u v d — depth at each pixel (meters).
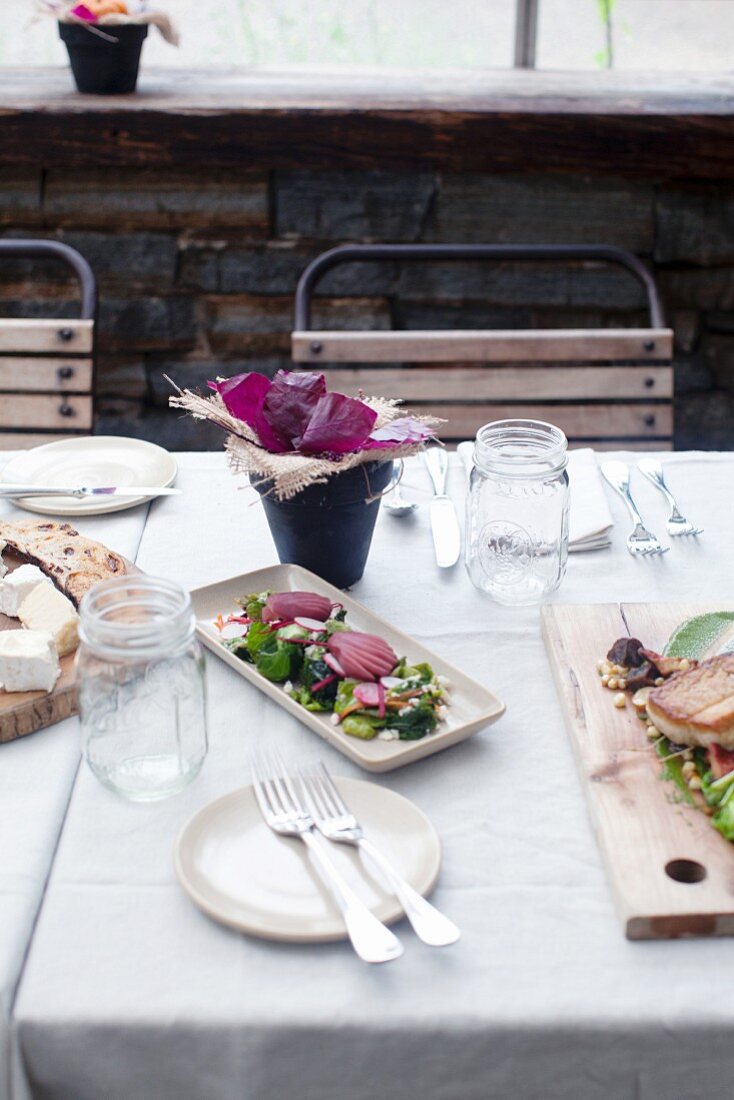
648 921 0.70
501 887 0.75
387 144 2.33
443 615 1.08
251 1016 0.66
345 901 0.71
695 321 2.57
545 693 0.96
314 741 0.89
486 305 2.54
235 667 0.97
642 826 0.78
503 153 2.34
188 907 0.74
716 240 2.49
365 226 2.46
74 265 1.84
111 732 0.83
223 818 0.79
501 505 1.10
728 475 1.38
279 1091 0.68
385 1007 0.67
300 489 1.01
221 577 1.15
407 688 0.90
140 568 1.16
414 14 2.57
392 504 1.29
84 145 2.32
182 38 2.58
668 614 1.04
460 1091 0.68
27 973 0.69
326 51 2.61
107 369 2.59
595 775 0.83
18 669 0.90
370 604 1.10
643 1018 0.66
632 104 2.34
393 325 2.56
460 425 1.82
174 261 2.50
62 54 2.60
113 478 1.36
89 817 0.81
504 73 2.59
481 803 0.83
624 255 1.94
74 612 0.98
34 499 1.29
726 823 0.76
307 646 0.94
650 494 1.33
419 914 0.70
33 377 1.80
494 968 0.69
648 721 0.88
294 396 1.06
